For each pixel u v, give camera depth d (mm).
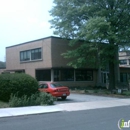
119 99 21031
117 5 27000
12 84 16703
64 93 19828
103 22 23578
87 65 31266
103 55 27031
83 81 35031
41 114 13031
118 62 26953
